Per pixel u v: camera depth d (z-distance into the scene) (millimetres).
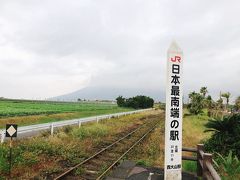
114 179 10109
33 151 13609
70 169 10750
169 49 8750
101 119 33688
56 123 21812
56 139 16609
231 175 10133
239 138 13391
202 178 8805
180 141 8820
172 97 8750
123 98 101062
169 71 8727
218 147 13508
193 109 58094
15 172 10312
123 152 15617
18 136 18875
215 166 11430
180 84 8812
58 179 9688
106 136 21750
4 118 31203
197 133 27297
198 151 9688
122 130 26672
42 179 9688
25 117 33250
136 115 51781
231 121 13820
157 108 102625
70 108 70375
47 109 59719
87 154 14188
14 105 71250
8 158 11875
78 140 17750
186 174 10375
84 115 46156
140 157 14625
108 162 12922
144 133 25359
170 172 8742
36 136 17891
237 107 57969
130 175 10320
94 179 10164
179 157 8805
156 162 13336
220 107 64375
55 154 13648
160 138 21859
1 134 15297
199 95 59469
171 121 8742
